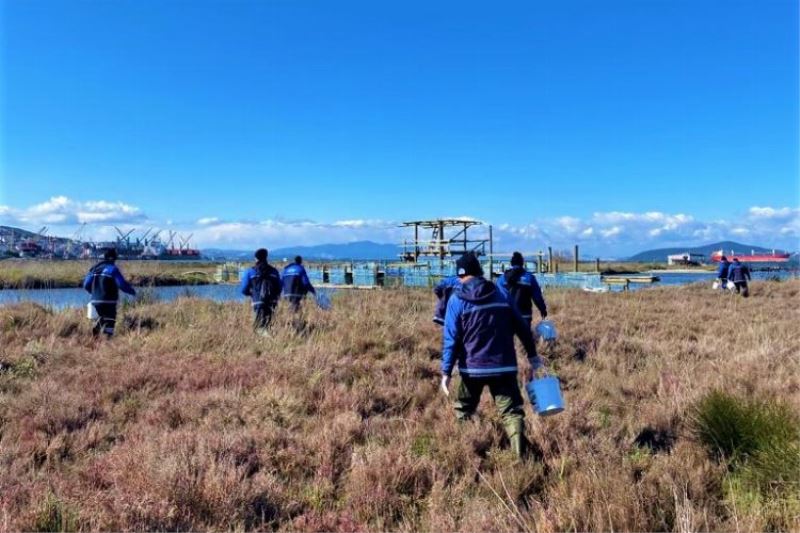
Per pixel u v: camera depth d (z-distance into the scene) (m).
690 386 7.39
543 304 9.59
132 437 5.45
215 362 8.66
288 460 5.15
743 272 23.89
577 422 5.95
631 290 27.27
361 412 6.61
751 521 3.81
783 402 5.84
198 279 42.12
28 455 5.14
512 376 5.35
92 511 3.98
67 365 8.45
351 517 4.13
